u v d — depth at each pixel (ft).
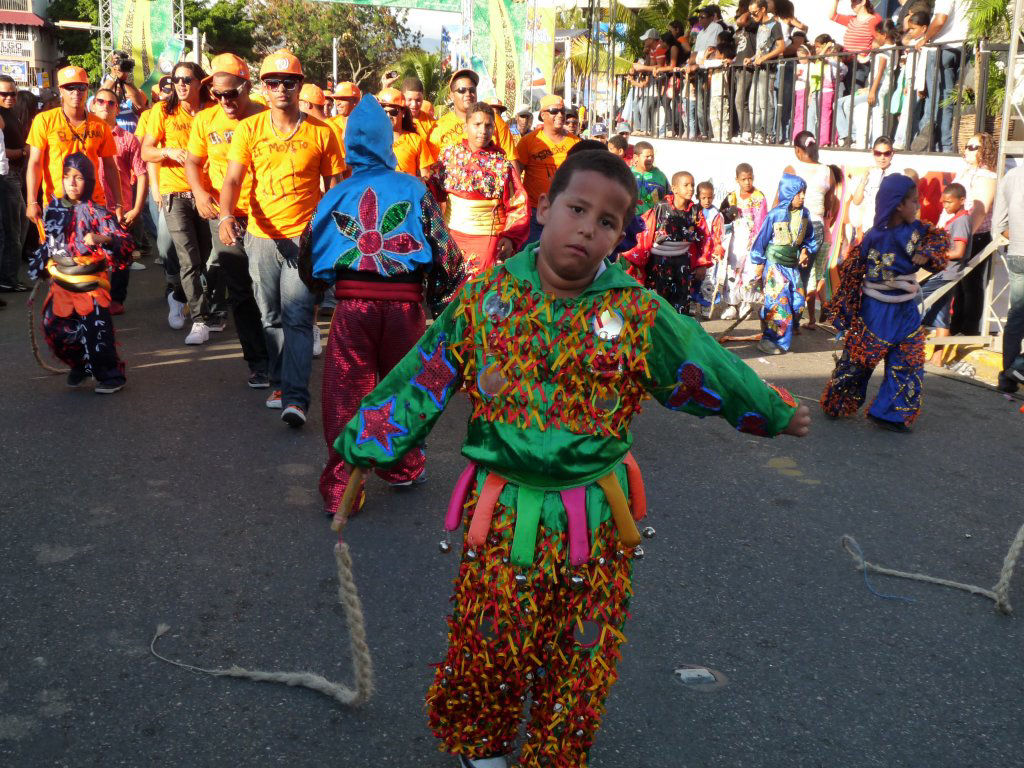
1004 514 17.12
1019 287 25.04
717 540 15.56
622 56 74.74
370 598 13.17
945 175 32.37
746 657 12.01
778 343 30.07
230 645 11.88
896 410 21.81
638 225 27.35
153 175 26.91
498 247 23.03
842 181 35.01
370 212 15.55
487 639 8.16
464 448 8.25
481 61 65.05
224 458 18.48
